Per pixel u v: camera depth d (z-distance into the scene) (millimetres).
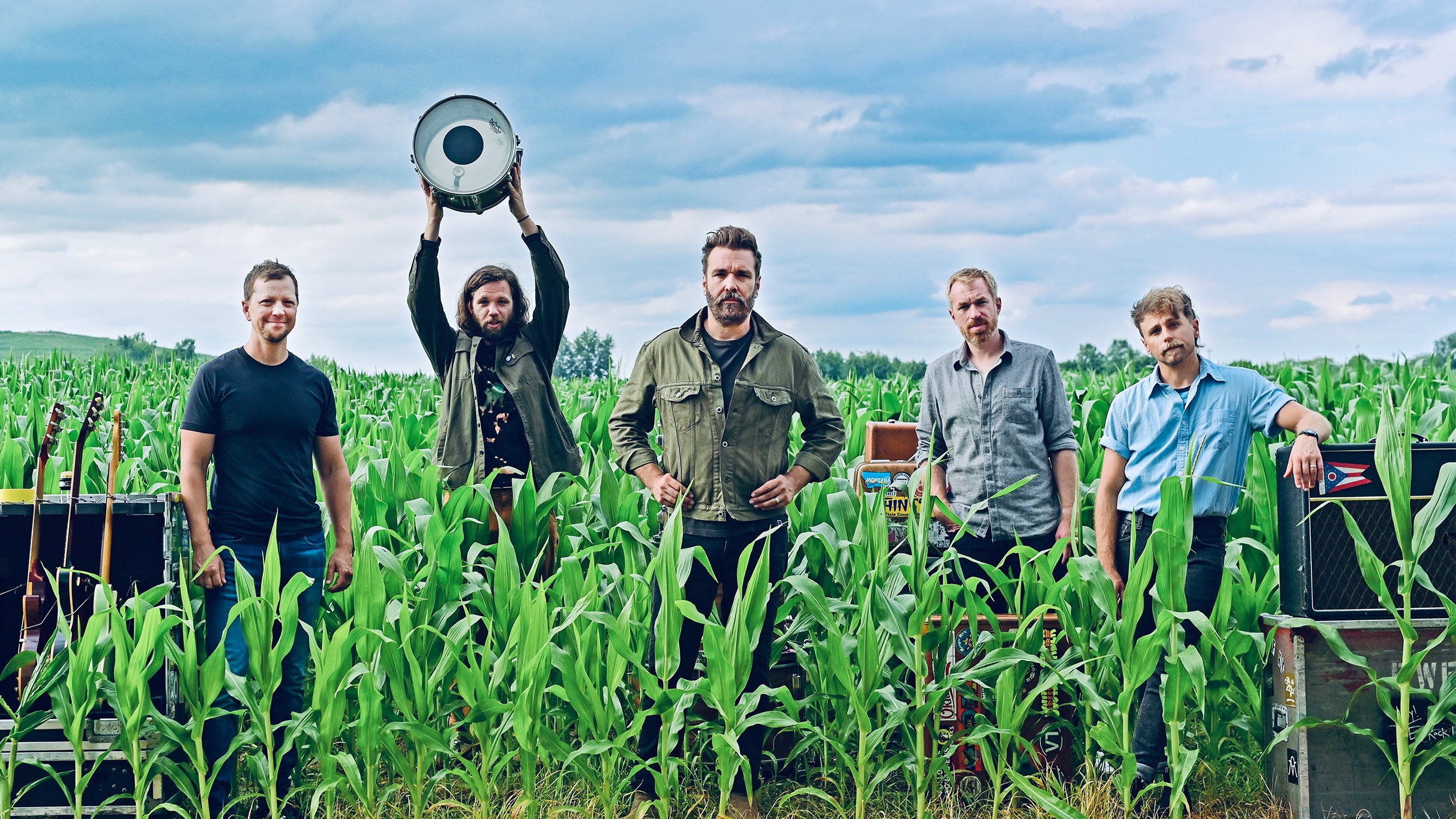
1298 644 3734
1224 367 4102
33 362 17969
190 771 3643
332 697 3631
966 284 4652
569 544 4836
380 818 3727
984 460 4664
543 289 5133
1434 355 11422
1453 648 3703
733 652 3566
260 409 3896
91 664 3424
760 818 3910
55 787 3645
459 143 4695
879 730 3736
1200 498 4020
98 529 3879
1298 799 3771
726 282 4004
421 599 4152
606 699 3695
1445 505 3432
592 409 9883
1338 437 7719
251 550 3939
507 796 4012
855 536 4590
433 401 12453
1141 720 4008
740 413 4105
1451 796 3689
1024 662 3992
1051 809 3582
